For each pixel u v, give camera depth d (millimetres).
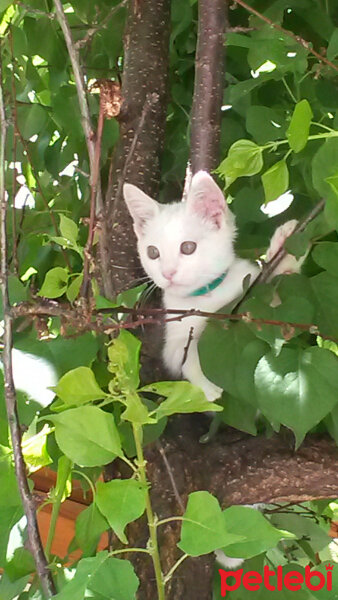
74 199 671
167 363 584
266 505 698
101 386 475
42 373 409
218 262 601
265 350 451
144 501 337
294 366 432
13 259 567
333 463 509
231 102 643
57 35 647
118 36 672
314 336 510
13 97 583
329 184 404
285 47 542
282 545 714
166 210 625
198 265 598
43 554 384
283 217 592
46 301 442
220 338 463
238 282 600
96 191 409
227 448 515
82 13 673
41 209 688
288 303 451
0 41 601
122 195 596
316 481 508
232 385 456
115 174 614
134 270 622
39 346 421
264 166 589
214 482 502
